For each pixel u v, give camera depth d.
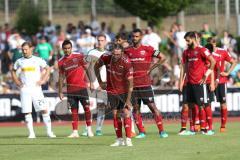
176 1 72.00
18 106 57.56
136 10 72.75
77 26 81.94
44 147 35.56
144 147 34.47
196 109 41.78
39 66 42.12
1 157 31.69
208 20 78.81
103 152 32.72
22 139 40.38
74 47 67.81
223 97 43.66
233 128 46.69
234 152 31.92
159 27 73.31
